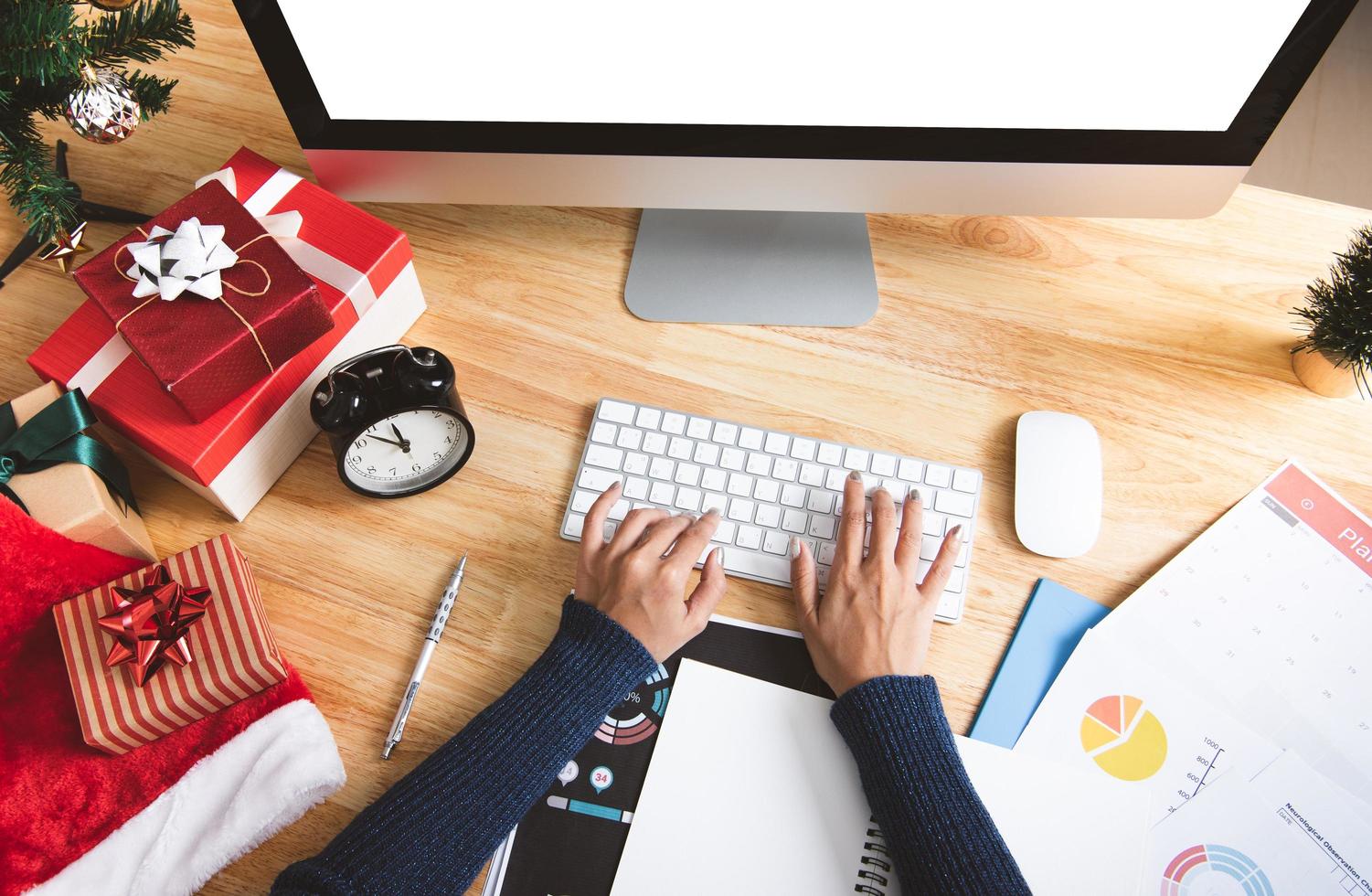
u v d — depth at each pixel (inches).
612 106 26.8
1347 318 28.6
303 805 24.2
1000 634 27.3
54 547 24.6
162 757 24.8
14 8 24.6
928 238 34.1
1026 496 28.6
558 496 29.1
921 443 30.2
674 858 24.0
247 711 25.4
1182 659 26.6
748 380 31.1
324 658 26.6
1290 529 28.6
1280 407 31.1
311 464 29.4
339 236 28.9
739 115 27.1
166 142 34.9
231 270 25.6
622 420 29.4
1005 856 22.6
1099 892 23.7
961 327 32.3
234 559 25.6
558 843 24.1
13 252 32.1
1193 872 24.1
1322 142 71.1
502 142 27.7
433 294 32.4
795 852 24.1
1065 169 28.4
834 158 28.2
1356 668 26.6
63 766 24.2
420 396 25.6
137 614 23.2
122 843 23.5
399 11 24.1
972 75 25.9
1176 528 28.9
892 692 24.5
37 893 22.8
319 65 25.4
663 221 33.4
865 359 31.7
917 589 26.5
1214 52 25.0
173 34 28.9
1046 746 25.6
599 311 32.3
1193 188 28.8
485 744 23.7
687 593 27.6
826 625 26.0
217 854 23.2
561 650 25.1
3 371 30.5
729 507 28.4
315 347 27.5
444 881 22.1
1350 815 24.7
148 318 24.7
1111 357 31.9
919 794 23.3
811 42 25.0
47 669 25.0
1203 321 32.6
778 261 32.9
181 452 25.3
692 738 25.3
